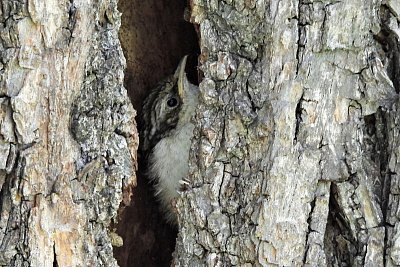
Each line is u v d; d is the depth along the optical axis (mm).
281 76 5289
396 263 5223
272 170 5199
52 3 4945
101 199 5145
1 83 4918
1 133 4902
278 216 5176
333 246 5438
